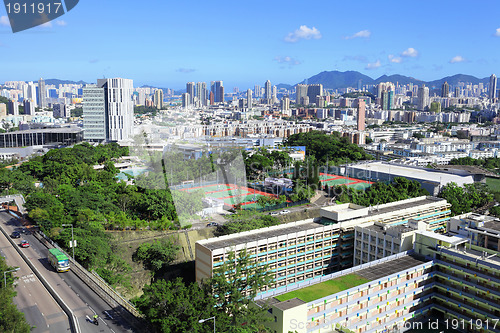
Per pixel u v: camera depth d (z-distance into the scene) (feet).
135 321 352.49
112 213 590.55
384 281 383.65
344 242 526.57
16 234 577.43
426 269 419.13
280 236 474.49
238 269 364.79
